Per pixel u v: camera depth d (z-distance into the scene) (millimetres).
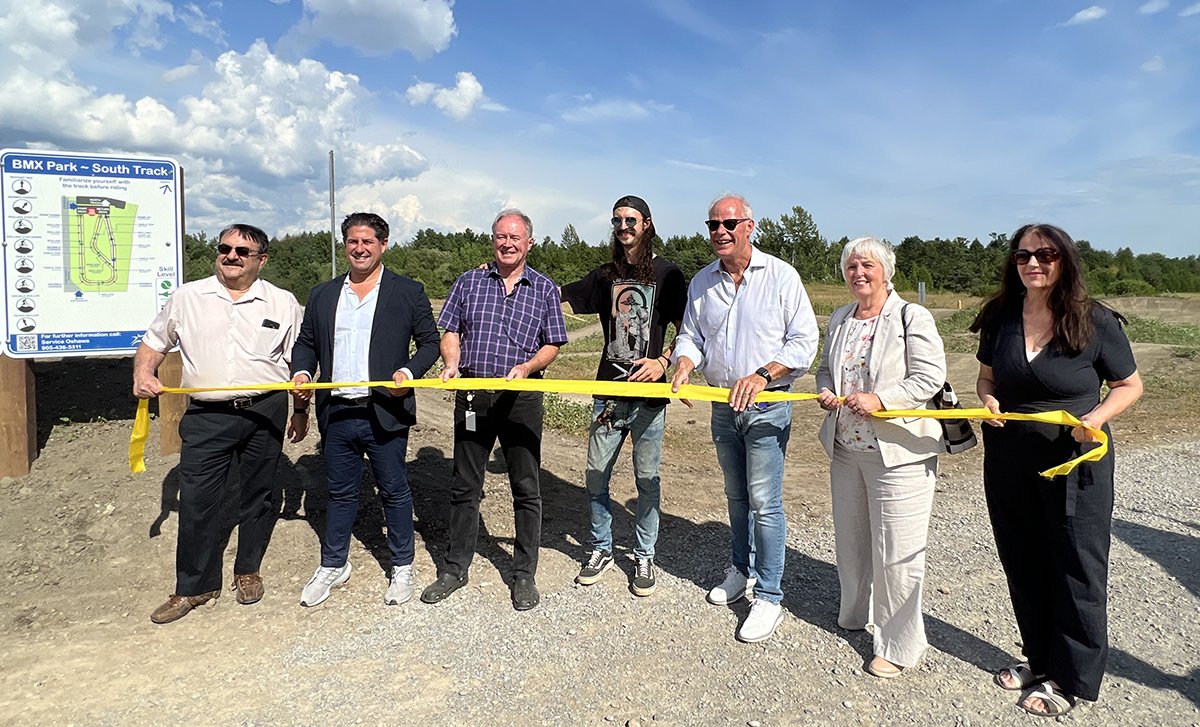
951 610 3953
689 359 3770
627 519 5406
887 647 3305
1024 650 3184
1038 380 2910
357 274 3926
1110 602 4098
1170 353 14719
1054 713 2990
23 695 3076
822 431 3566
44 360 7488
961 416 3031
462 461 3951
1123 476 6758
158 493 4953
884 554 3266
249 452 3912
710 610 3930
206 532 3828
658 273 4090
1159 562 4684
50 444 5746
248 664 3342
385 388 3873
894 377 3215
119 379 7164
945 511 5719
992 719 2979
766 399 3436
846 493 3488
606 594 4109
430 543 4734
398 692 3129
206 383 3746
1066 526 2902
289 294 4145
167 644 3518
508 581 4242
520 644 3539
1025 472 2982
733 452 3875
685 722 2947
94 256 5453
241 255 3783
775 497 3676
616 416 4035
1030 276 2854
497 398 3881
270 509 4129
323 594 3945
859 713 3020
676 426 9172
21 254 5242
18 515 4750
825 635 3668
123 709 2990
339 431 3867
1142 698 3127
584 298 4262
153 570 4211
